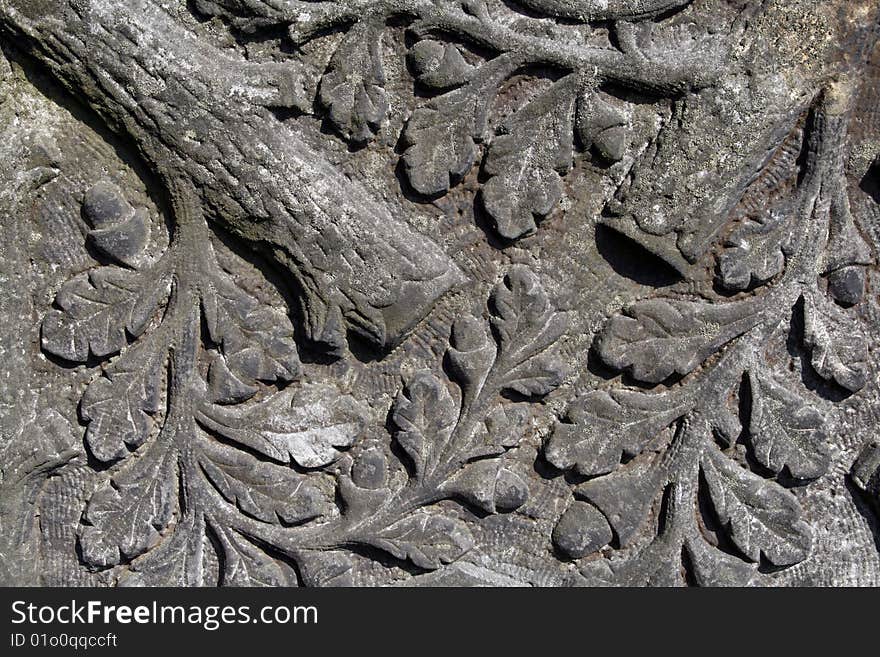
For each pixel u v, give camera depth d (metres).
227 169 1.04
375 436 1.08
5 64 1.04
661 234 1.05
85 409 1.06
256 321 1.06
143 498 1.07
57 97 1.05
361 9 1.04
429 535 1.08
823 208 1.07
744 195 1.06
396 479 1.08
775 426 1.07
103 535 1.07
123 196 1.06
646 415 1.07
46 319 1.06
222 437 1.07
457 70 1.05
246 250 1.06
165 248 1.06
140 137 1.04
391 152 1.06
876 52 1.06
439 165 1.05
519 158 1.05
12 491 1.06
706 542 1.08
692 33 1.05
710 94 1.05
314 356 1.07
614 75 1.05
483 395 1.07
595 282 1.07
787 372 1.08
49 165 1.05
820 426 1.08
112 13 1.03
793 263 1.07
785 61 1.05
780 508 1.08
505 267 1.07
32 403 1.07
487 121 1.05
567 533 1.08
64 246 1.06
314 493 1.08
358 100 1.05
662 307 1.07
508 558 1.08
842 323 1.07
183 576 1.08
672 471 1.08
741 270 1.06
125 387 1.06
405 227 1.06
